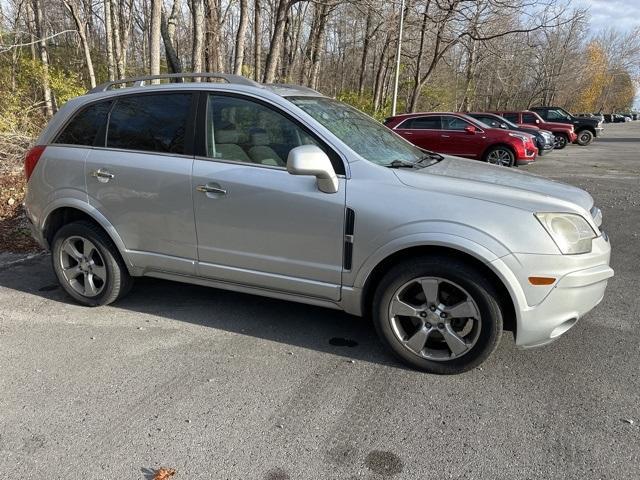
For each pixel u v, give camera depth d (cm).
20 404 284
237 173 338
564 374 316
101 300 405
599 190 1001
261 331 374
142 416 274
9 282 467
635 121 8350
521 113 2242
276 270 339
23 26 1959
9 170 861
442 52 2234
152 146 371
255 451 247
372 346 353
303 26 2894
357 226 308
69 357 334
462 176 328
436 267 299
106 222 385
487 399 290
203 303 424
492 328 296
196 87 361
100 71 2112
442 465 239
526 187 315
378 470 236
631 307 420
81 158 391
